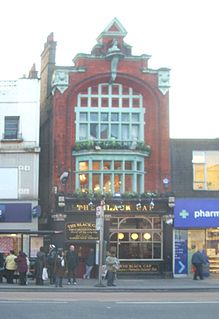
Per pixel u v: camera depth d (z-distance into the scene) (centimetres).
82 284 2672
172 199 3319
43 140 3716
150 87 3481
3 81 3391
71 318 1394
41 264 2572
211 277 3288
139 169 3428
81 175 3388
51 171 3456
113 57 3416
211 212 3369
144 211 3306
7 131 3369
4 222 3275
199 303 1766
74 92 3431
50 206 3409
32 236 2892
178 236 3353
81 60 3444
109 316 1438
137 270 3275
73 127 3425
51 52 3769
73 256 2673
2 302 1747
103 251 2967
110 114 3462
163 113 3475
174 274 3309
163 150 3438
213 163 3469
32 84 3397
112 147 3372
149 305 1698
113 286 2522
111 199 3281
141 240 3319
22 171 3325
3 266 2712
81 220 3275
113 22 3500
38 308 1591
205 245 3384
